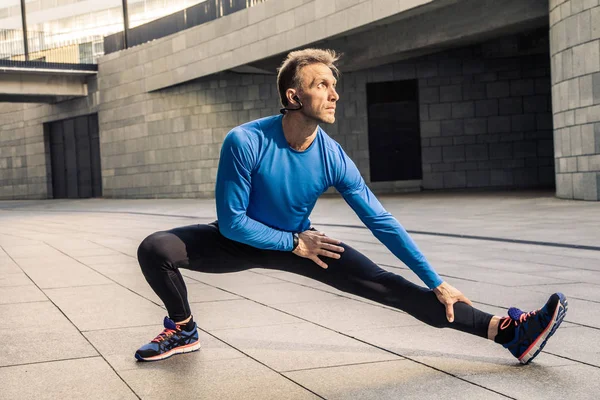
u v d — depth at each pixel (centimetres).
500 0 1917
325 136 315
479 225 1131
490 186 2683
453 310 319
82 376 333
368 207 315
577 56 1573
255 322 446
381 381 310
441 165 2712
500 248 824
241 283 614
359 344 380
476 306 480
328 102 294
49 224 1627
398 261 738
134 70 3141
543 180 2661
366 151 2758
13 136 3931
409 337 392
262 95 2825
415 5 1923
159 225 1469
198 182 2952
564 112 1650
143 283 639
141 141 3148
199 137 2941
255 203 317
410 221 1280
